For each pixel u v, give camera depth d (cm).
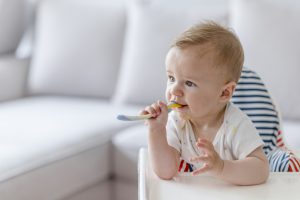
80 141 188
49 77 262
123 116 90
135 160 193
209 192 84
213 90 94
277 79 207
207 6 240
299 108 204
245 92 124
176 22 235
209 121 101
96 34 257
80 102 250
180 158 105
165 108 94
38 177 167
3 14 271
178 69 93
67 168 180
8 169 159
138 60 237
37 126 201
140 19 242
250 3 218
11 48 281
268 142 122
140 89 235
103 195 199
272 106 125
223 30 97
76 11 264
